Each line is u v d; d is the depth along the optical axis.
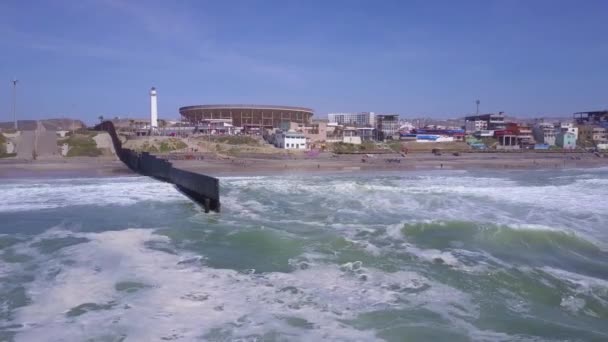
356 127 136.00
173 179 41.88
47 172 57.00
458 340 9.61
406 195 32.66
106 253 16.50
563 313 11.05
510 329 10.15
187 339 9.53
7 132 87.50
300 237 18.97
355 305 11.48
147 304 11.52
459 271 14.18
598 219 23.69
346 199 30.81
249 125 130.00
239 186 39.25
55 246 17.62
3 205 29.09
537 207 27.67
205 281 13.37
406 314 10.91
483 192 34.69
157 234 19.80
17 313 10.99
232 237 19.05
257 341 9.45
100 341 9.48
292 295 12.20
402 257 15.77
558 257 16.02
